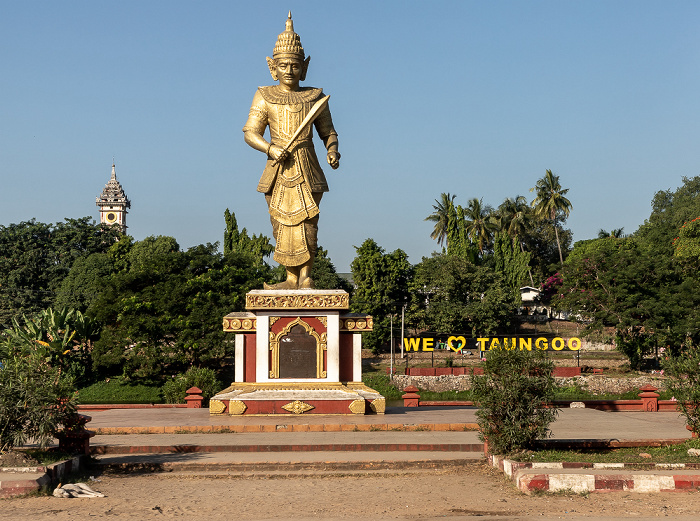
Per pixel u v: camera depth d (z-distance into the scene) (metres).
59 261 80.94
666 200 101.06
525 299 86.94
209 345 47.88
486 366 15.91
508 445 15.59
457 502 12.88
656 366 57.34
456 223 79.56
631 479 13.29
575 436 17.78
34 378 15.20
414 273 69.81
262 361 21.70
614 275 56.16
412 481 14.61
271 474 15.11
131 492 13.80
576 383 51.97
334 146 22.69
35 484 13.35
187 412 23.94
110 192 139.88
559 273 61.09
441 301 68.06
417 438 17.98
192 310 49.28
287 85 22.55
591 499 12.84
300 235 22.34
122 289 51.50
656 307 53.25
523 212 96.88
